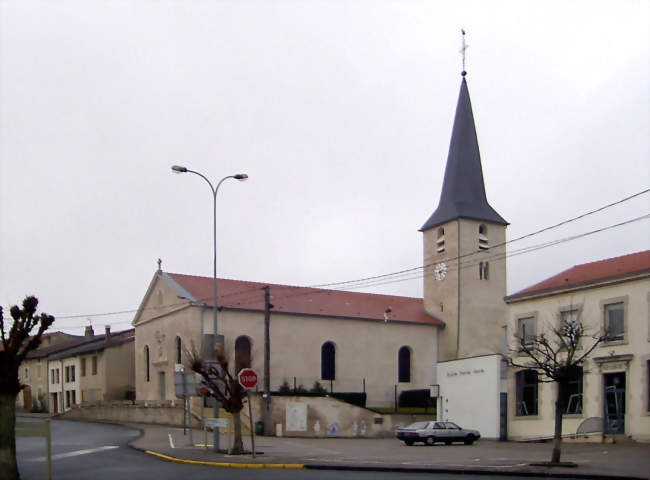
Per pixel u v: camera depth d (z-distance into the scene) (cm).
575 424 3644
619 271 3653
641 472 2039
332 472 2131
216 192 3075
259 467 2283
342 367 5538
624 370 3422
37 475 2003
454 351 5950
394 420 4519
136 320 5925
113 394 6162
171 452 2680
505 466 2239
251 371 2569
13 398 1777
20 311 1827
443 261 6197
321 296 5866
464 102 6500
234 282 5656
